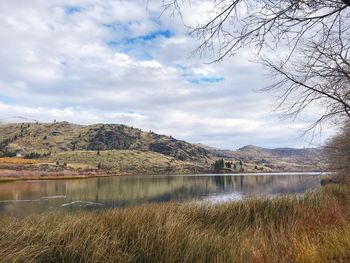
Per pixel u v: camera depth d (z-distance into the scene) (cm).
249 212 1138
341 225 856
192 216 1047
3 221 745
